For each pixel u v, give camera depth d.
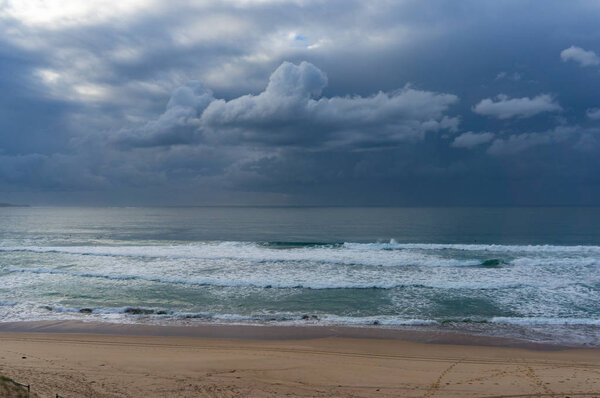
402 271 22.09
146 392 7.68
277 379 8.62
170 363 9.56
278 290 17.88
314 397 7.66
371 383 8.46
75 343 11.18
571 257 27.02
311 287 18.28
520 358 10.20
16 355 9.94
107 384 8.03
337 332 12.45
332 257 26.81
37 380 8.08
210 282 19.08
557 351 10.79
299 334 12.27
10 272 21.67
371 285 18.42
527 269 22.53
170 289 18.05
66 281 19.56
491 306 15.29
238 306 15.45
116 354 10.22
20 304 15.53
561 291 17.38
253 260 25.61
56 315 14.13
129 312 14.55
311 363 9.72
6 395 6.41
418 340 11.73
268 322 13.47
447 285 18.41
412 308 15.14
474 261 24.27
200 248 32.47
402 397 7.74
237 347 10.98
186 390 7.86
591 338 11.84
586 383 8.48
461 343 11.47
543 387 8.26
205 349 10.79
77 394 7.41
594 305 15.34
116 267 23.34
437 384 8.42
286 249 31.59
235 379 8.56
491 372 9.18
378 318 13.85
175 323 13.35
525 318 13.70
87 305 15.52
